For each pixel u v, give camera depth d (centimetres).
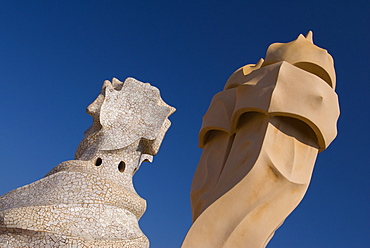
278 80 716
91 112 1725
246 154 721
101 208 1477
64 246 1358
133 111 1745
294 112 707
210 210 686
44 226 1385
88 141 1700
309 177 719
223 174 738
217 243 674
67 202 1452
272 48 802
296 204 702
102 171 1623
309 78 722
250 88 743
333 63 792
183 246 672
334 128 739
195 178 812
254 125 740
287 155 711
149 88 1800
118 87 1823
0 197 1505
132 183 1689
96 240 1390
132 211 1569
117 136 1683
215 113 809
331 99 734
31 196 1480
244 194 687
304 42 788
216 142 809
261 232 682
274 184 694
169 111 1791
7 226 1379
